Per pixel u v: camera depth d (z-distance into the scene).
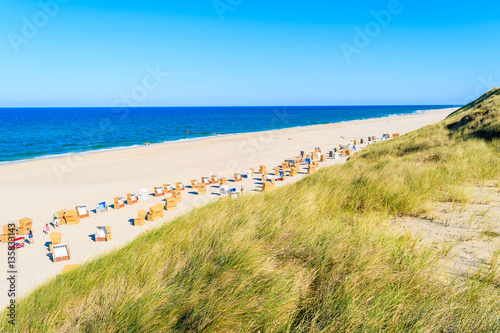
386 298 1.95
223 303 2.09
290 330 1.88
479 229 3.29
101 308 2.32
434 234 3.26
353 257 2.51
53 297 2.65
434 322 1.73
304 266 2.58
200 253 2.99
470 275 2.24
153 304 2.19
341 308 1.91
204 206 6.28
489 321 1.68
